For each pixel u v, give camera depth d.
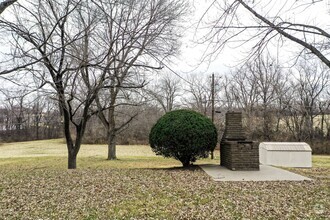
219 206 6.02
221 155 12.69
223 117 33.03
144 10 10.95
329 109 31.03
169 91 36.31
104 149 30.77
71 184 8.23
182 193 7.10
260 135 32.09
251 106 31.88
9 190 7.61
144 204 6.23
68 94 11.39
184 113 11.71
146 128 35.38
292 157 14.98
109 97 15.78
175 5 11.44
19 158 22.55
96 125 36.59
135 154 26.27
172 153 11.54
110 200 6.57
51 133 47.59
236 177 9.32
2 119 43.91
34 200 6.64
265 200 6.42
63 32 8.98
